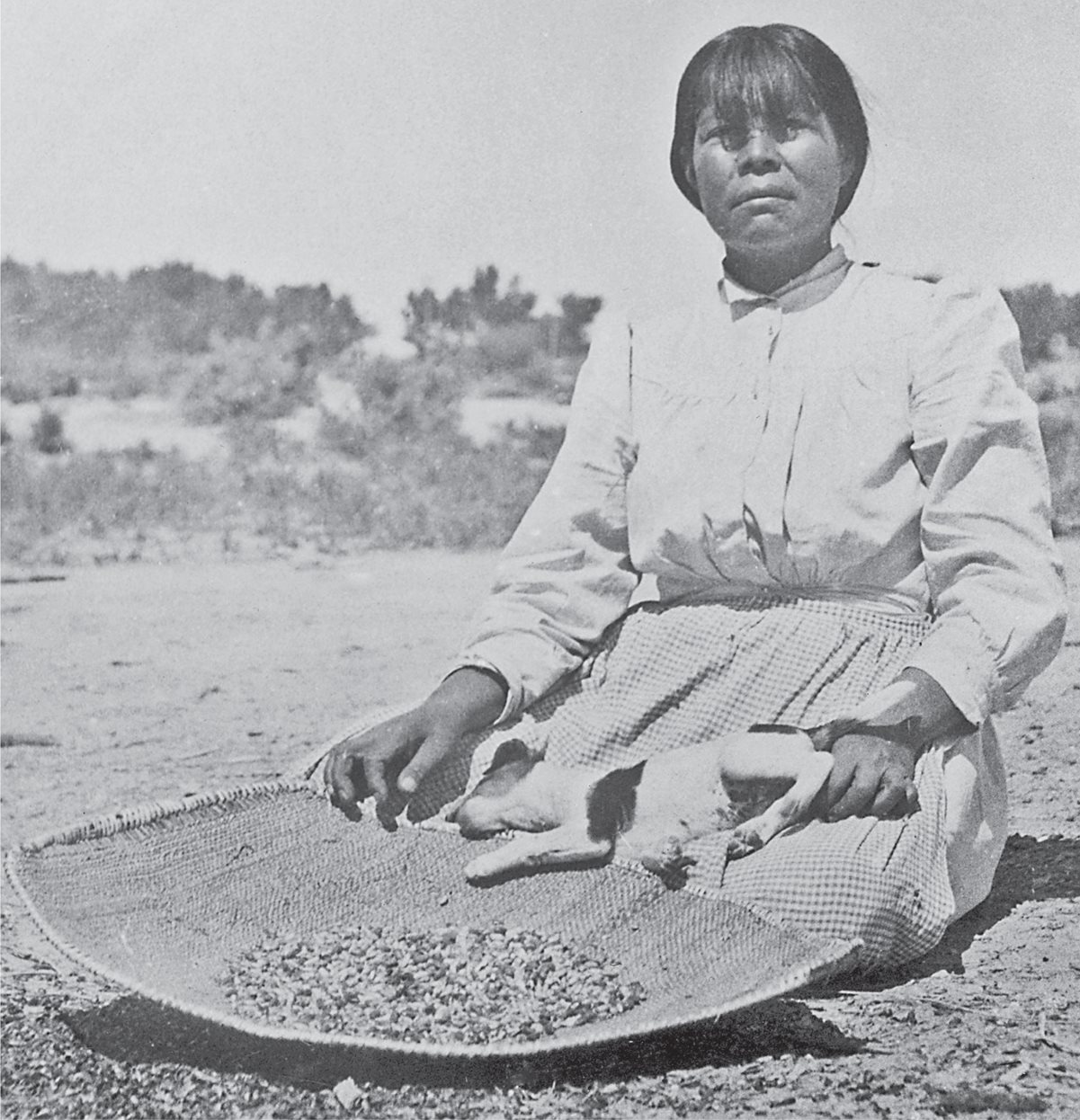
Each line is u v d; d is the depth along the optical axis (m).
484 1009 2.64
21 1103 2.60
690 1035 2.67
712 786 2.98
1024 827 3.56
